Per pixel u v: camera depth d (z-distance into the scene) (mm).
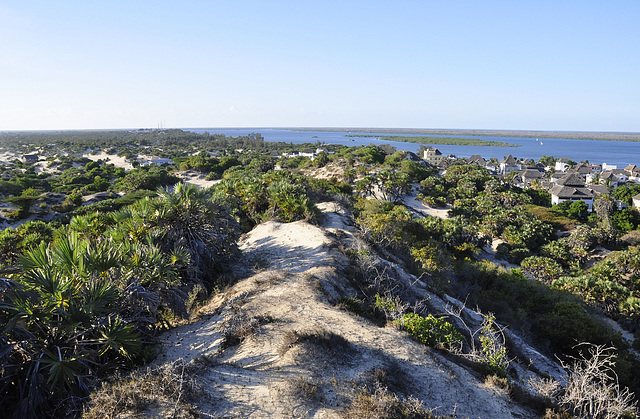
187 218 15336
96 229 15867
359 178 82250
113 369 8227
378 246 23953
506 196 69625
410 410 7000
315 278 15039
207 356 9281
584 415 8445
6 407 6992
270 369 8117
